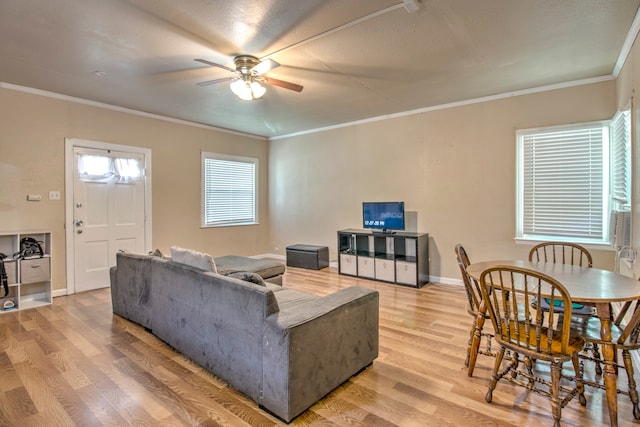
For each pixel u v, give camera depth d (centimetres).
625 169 317
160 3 229
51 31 265
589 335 204
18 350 274
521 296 368
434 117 488
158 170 529
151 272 301
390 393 216
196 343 251
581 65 340
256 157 692
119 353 270
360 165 571
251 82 321
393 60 324
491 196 446
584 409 197
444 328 320
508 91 421
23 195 400
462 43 291
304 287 470
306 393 195
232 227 646
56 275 425
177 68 338
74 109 436
